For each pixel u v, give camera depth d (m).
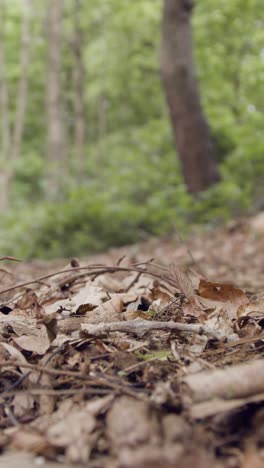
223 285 2.82
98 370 2.01
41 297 3.14
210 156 14.94
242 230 10.43
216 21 22.23
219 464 1.38
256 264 7.02
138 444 1.41
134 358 2.05
